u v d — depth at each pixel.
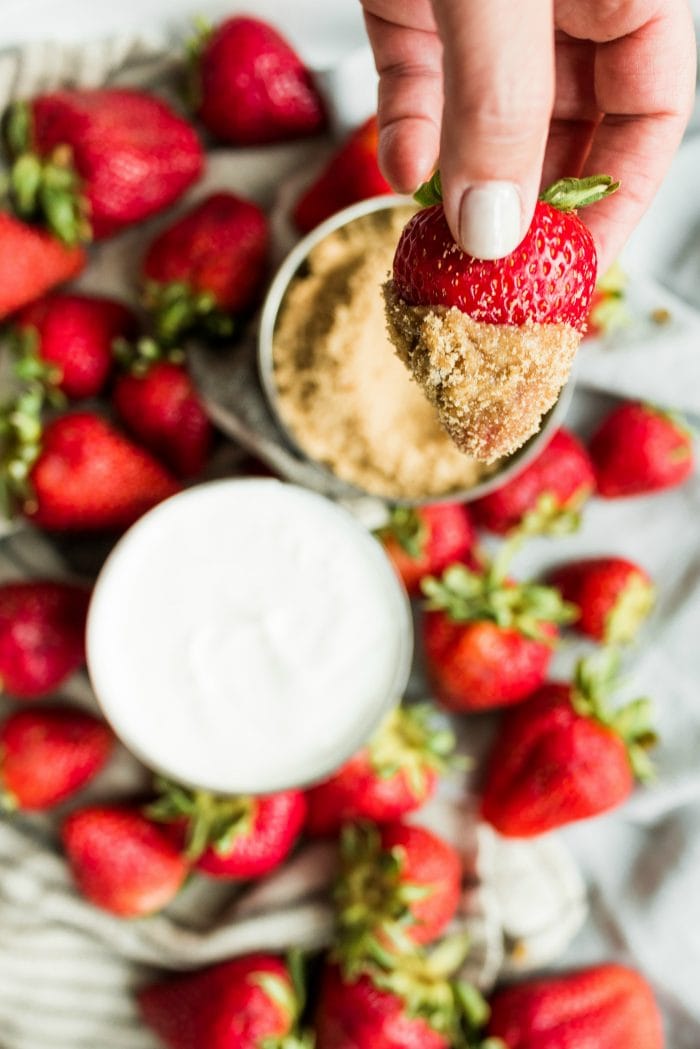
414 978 0.48
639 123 0.40
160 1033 0.49
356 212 0.47
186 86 0.52
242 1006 0.48
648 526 0.53
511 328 0.33
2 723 0.51
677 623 0.52
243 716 0.47
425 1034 0.48
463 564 0.51
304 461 0.49
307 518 0.48
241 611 0.47
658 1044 0.51
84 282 0.52
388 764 0.49
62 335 0.50
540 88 0.32
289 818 0.49
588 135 0.42
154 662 0.47
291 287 0.47
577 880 0.52
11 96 0.50
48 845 0.51
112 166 0.49
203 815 0.49
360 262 0.47
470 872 0.51
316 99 0.51
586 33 0.39
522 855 0.51
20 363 0.49
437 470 0.47
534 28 0.31
